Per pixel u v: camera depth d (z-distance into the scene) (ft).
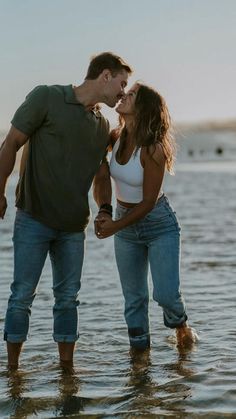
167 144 16.96
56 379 15.83
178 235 17.63
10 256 34.53
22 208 16.30
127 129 17.13
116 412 13.66
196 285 26.13
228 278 27.45
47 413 13.71
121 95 16.31
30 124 15.57
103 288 26.09
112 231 16.87
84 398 14.49
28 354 17.79
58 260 16.75
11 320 16.51
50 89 15.78
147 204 16.70
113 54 16.12
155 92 16.79
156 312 22.15
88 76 16.14
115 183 17.43
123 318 21.34
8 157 15.60
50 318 21.43
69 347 16.94
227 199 68.90
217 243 37.93
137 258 17.76
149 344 18.15
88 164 16.30
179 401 14.15
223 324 20.26
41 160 15.93
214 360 16.92
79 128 15.89
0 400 14.46
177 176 122.11
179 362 16.92
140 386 15.21
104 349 18.22
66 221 16.25
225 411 13.55
